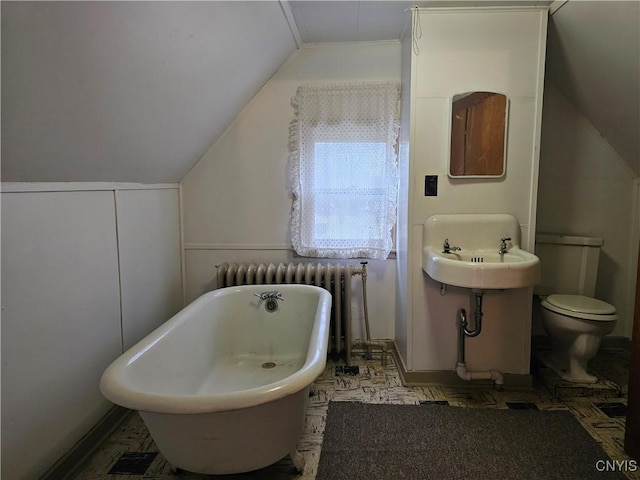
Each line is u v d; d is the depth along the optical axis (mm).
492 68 1988
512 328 2125
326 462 1535
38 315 1341
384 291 2574
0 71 934
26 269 1290
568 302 2121
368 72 2422
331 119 2408
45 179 1364
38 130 1159
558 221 2520
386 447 1623
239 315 2238
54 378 1417
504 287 1713
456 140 2033
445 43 1979
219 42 1663
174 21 1316
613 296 2555
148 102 1556
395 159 2379
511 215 2068
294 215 2496
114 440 1700
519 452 1582
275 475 1472
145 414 1229
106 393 1131
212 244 2613
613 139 2352
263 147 2527
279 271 2406
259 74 2287
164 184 2348
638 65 1782
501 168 2043
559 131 2445
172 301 2455
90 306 1627
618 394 2008
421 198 2084
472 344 2150
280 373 2068
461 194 2076
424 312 2158
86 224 1600
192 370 1819
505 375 2156
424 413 1880
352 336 2621
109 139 1509
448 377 2182
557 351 2205
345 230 2477
